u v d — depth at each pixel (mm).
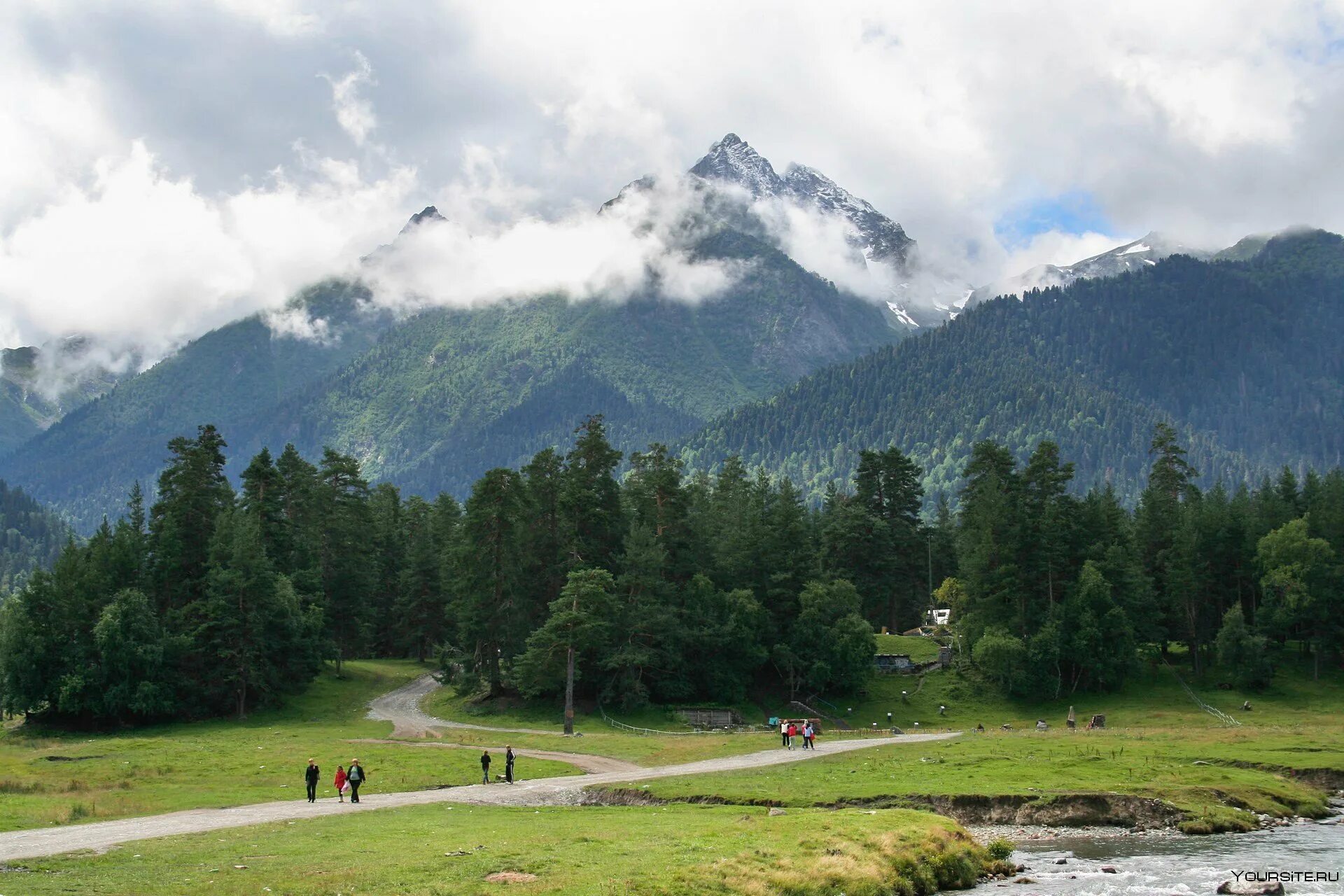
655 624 106688
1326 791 63969
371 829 42312
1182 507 139000
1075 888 40688
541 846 38156
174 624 104188
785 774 64312
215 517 112438
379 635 146875
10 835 41031
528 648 102500
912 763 68375
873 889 37250
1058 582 121750
